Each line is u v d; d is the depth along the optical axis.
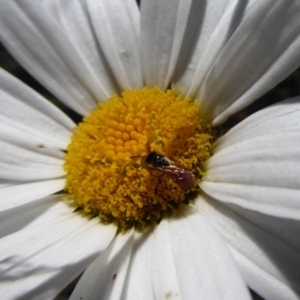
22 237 0.06
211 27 0.06
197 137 0.06
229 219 0.06
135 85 0.07
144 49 0.07
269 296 0.05
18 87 0.07
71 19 0.07
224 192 0.06
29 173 0.07
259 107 0.09
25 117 0.07
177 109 0.06
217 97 0.06
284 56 0.06
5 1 0.07
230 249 0.05
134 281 0.06
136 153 0.06
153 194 0.06
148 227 0.06
